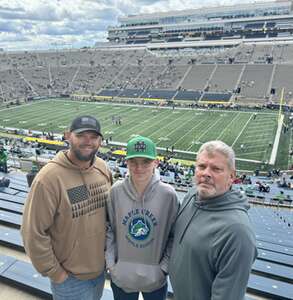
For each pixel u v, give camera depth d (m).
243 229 2.28
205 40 97.50
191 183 19.12
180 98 61.69
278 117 44.88
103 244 3.11
